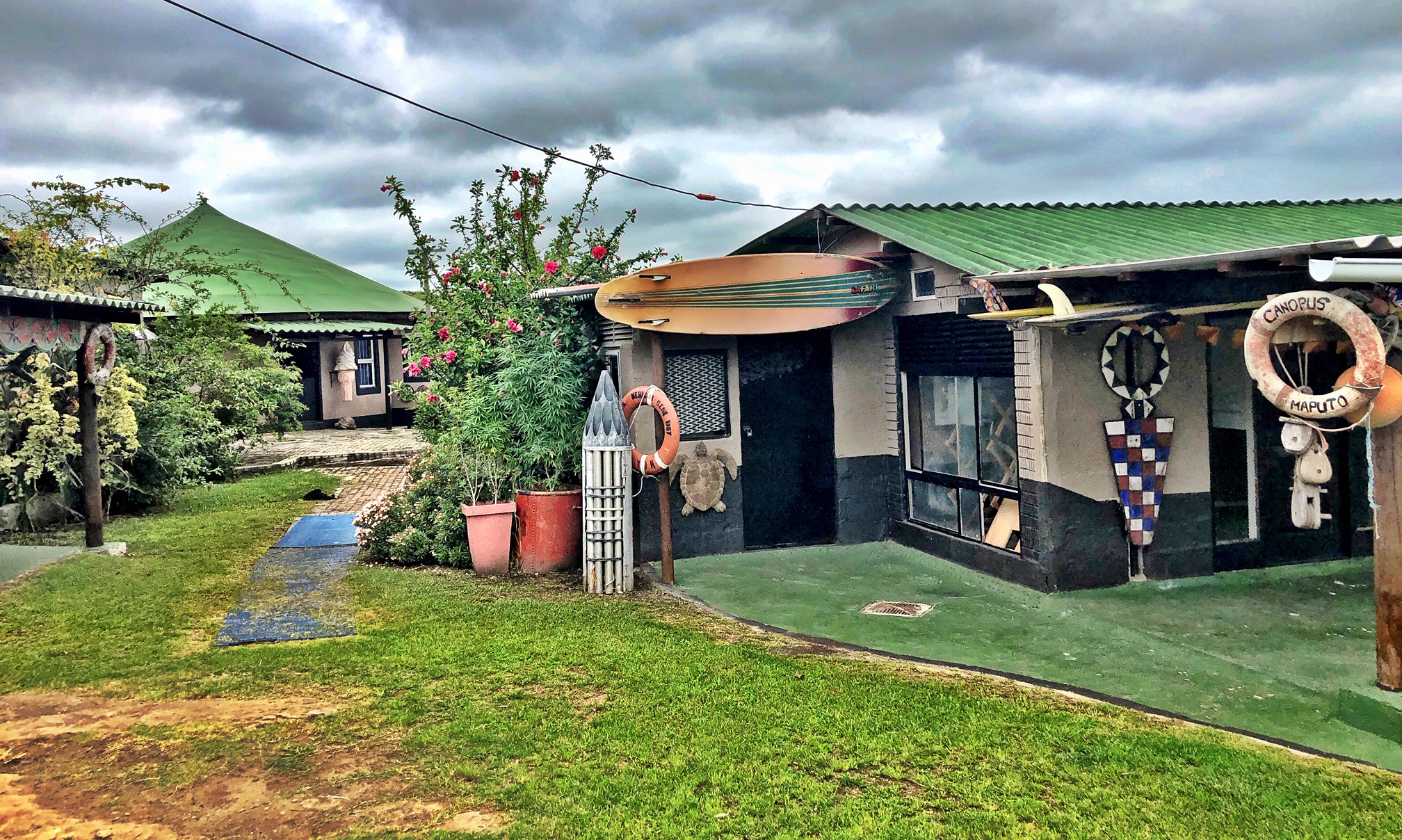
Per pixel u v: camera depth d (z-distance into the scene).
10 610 6.86
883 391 9.50
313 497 13.12
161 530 10.36
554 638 6.23
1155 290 5.67
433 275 11.13
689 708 4.93
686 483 8.95
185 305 14.89
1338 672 5.53
